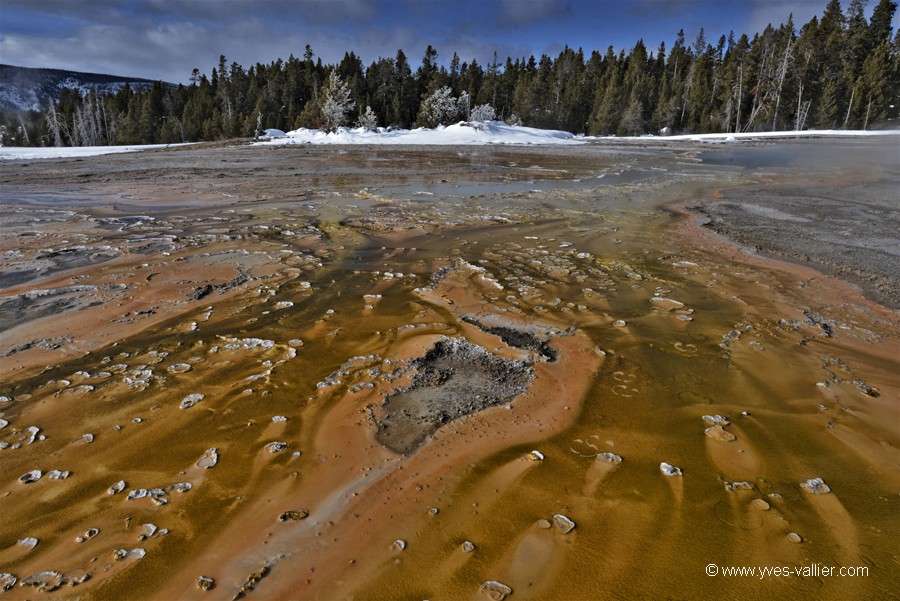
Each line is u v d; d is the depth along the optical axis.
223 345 3.49
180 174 13.63
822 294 4.68
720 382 3.08
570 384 3.04
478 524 1.92
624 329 3.86
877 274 5.21
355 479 2.17
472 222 7.75
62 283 4.72
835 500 2.07
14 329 3.71
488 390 2.96
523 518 1.95
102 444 2.40
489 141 30.95
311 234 6.83
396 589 1.63
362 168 15.54
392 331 3.75
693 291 4.75
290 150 23.83
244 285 4.74
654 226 7.60
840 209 8.84
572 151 24.44
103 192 10.45
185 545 1.81
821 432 2.56
